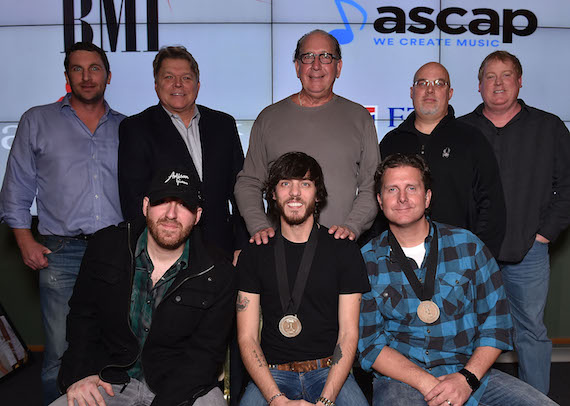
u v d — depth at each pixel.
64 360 1.93
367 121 2.46
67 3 3.38
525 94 3.50
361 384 3.15
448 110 2.64
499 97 2.69
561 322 3.73
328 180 2.36
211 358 1.91
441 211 2.49
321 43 2.40
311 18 3.45
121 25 3.40
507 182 2.73
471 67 3.48
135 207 2.38
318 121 2.42
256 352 1.99
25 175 2.56
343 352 1.96
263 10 3.43
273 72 3.46
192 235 1.97
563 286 3.71
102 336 1.97
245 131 3.49
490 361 1.95
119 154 2.46
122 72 3.42
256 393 1.99
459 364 2.00
